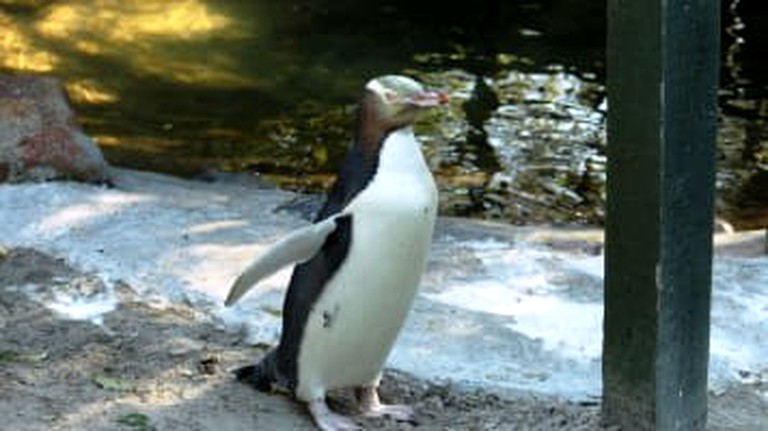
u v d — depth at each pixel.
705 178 7.67
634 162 7.61
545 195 14.04
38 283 10.12
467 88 17.30
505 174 14.53
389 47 18.98
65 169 12.09
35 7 19.78
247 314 9.59
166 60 18.11
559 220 13.48
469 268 10.51
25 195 11.64
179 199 11.96
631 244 7.75
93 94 16.72
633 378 7.92
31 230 11.02
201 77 17.55
